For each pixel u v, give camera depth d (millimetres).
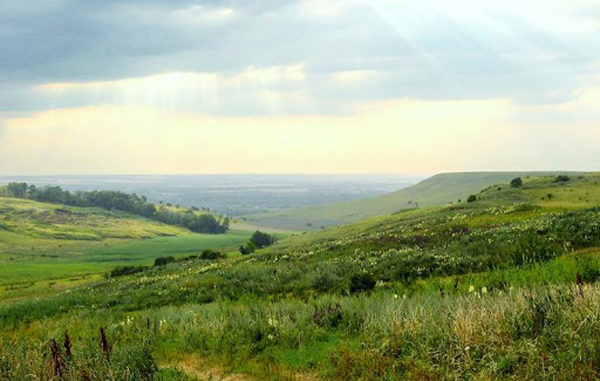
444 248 29516
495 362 7410
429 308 10508
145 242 192500
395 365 8344
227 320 13539
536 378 6801
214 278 30844
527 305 9000
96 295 33438
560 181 90875
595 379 6379
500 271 16500
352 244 44031
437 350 8383
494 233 30391
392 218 91375
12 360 8570
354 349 9555
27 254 161875
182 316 15859
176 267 57000
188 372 9945
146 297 27609
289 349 10672
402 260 24297
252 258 52062
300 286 22938
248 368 9734
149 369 8430
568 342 7375
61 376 7914
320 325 12398
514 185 92812
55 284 71750
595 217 25859
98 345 9250
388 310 10906
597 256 16641
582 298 8398
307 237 102562
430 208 94812
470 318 8797
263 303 17125
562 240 20719
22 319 24984
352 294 18859
